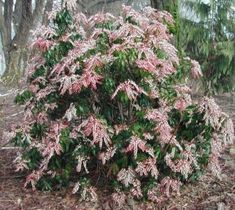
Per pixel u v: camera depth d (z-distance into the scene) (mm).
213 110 3584
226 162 4586
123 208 3705
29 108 3918
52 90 3818
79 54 3502
